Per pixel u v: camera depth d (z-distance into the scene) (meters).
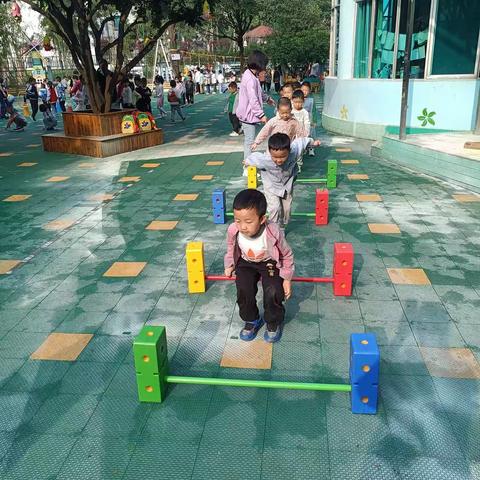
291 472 2.27
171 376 2.81
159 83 17.06
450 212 5.81
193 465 2.33
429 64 9.56
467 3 8.91
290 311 3.67
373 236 5.11
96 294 4.06
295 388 2.68
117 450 2.44
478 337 3.28
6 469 2.35
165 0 10.61
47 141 10.78
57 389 2.90
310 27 29.64
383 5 10.20
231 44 48.72
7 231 5.69
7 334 3.50
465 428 2.50
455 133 8.98
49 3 10.10
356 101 11.02
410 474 2.24
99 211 6.34
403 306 3.70
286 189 4.75
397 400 2.71
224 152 10.07
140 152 10.48
